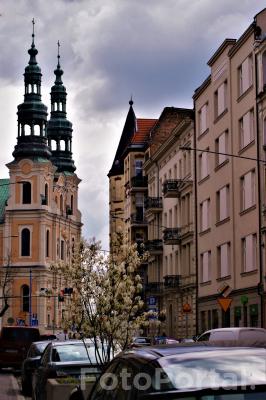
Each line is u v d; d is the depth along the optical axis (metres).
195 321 60.25
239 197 49.88
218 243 54.41
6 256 122.69
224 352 7.03
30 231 123.25
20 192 124.19
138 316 21.02
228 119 52.28
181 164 66.06
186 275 63.62
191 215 62.00
